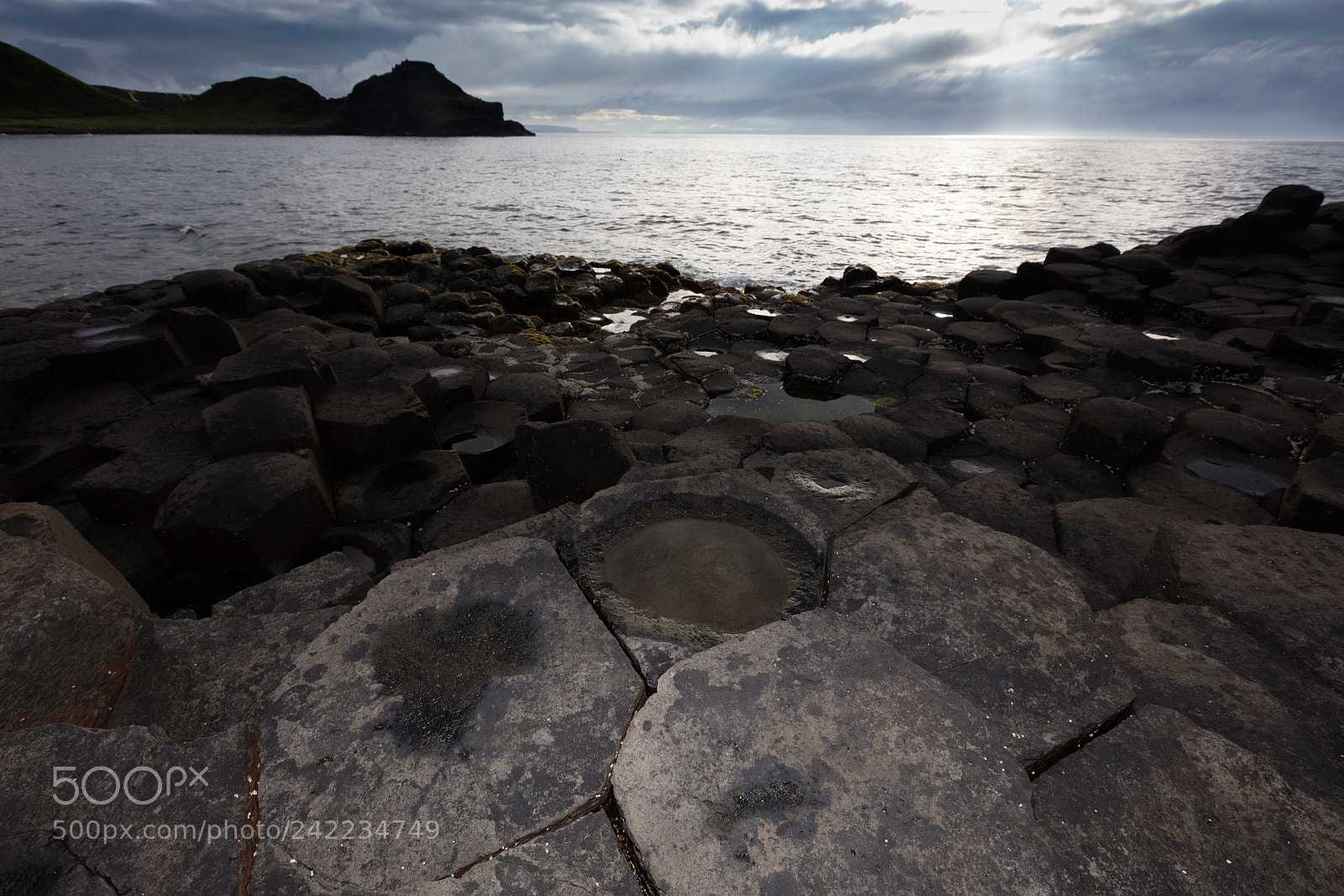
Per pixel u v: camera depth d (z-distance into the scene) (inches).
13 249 772.6
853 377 303.9
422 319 478.6
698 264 776.3
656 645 82.4
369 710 71.8
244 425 182.7
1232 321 350.0
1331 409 238.4
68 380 247.1
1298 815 63.1
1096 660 80.9
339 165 2345.0
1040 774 67.7
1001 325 370.9
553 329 475.2
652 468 180.1
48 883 54.4
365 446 197.6
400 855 58.8
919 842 57.9
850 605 89.9
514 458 227.6
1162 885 57.5
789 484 151.6
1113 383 276.7
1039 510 173.6
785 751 65.9
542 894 56.1
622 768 64.9
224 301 439.8
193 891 54.3
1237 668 87.6
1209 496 181.9
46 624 74.1
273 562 161.2
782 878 55.6
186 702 83.4
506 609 87.0
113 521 175.2
